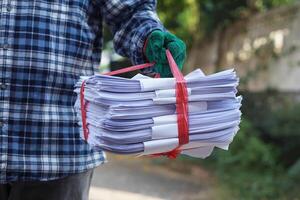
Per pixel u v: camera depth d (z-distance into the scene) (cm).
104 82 159
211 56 1111
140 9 199
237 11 1033
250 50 984
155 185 698
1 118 187
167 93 161
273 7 975
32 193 196
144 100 160
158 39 181
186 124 162
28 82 189
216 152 800
